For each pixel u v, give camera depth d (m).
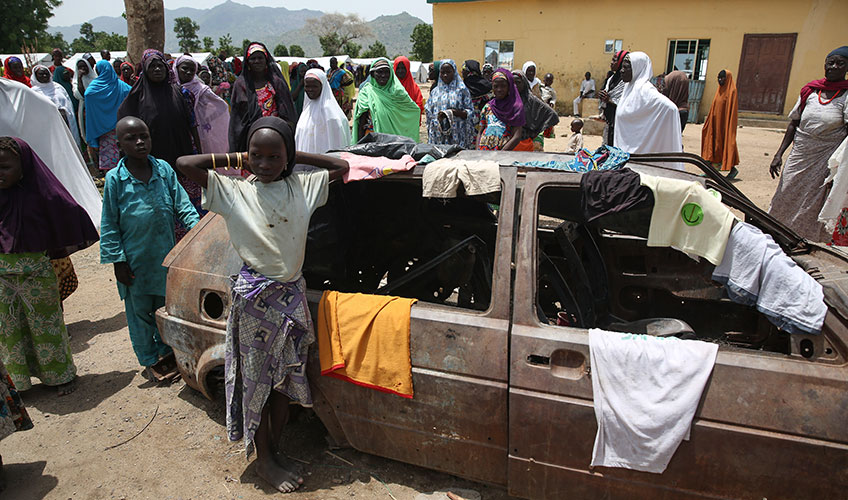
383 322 2.48
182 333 3.04
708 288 3.30
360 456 2.95
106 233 3.35
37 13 43.62
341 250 3.63
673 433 2.05
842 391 1.94
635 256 3.49
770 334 3.09
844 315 2.00
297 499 2.66
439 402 2.42
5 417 2.74
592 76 18.92
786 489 2.00
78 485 2.78
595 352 2.16
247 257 2.44
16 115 6.05
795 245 2.68
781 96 16.73
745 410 2.01
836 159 4.96
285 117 5.75
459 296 3.72
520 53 19.61
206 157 2.32
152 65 5.19
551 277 3.22
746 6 16.52
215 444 3.08
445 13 20.02
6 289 3.30
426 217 3.90
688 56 17.77
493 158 3.22
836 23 15.70
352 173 2.79
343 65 13.49
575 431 2.20
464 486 2.73
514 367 2.27
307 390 2.59
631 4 17.78
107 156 7.96
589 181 2.49
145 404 3.47
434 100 6.43
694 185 2.35
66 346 3.57
